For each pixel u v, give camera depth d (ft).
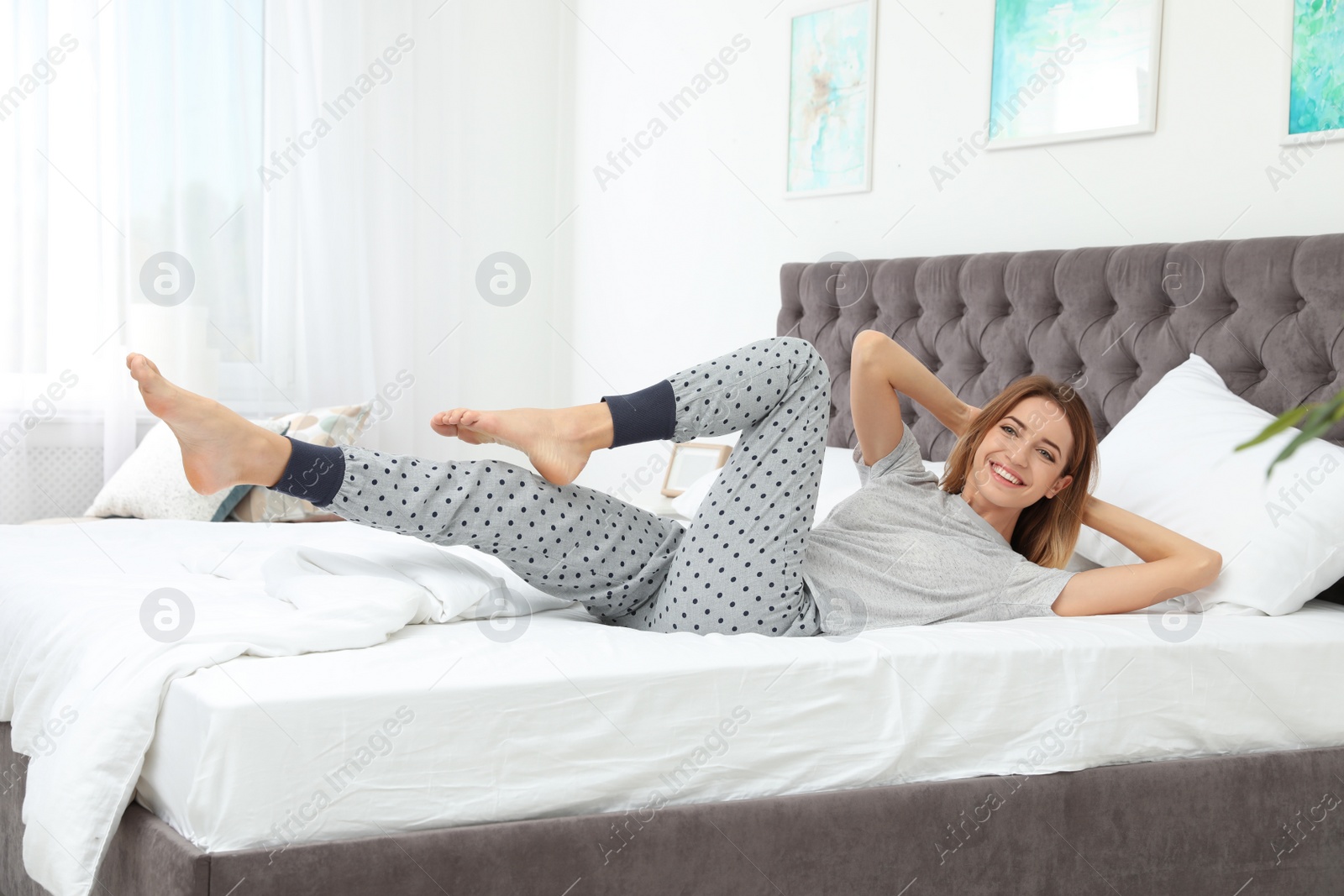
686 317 12.77
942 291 9.41
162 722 3.95
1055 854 4.97
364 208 13.20
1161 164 8.40
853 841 4.57
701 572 5.31
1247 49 7.89
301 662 4.17
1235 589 5.92
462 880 3.91
